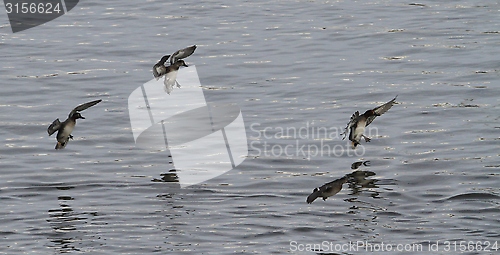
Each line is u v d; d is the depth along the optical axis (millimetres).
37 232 15422
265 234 15258
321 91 23375
